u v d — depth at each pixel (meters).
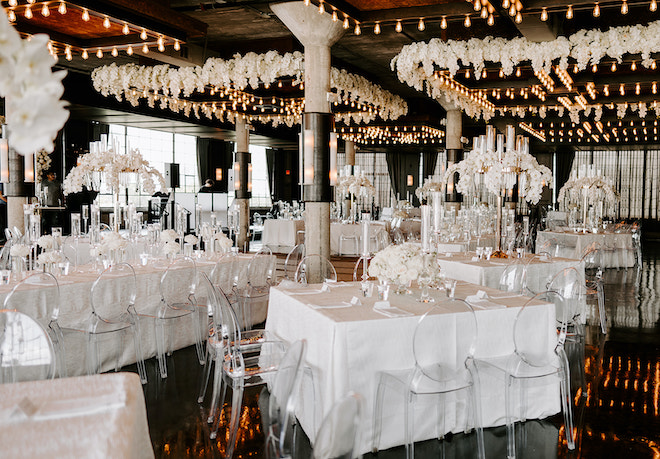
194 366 4.99
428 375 3.04
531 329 3.53
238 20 9.27
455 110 13.66
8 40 1.26
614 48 7.66
